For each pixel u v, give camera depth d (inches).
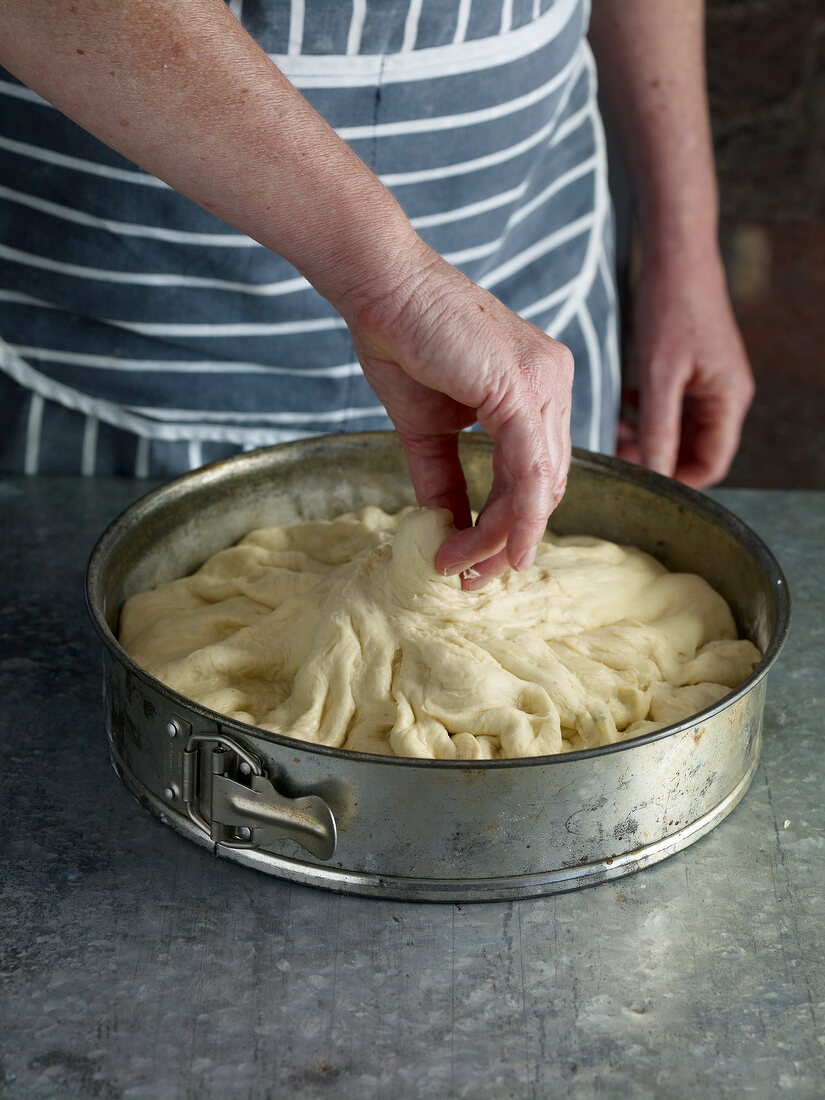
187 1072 26.3
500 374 30.0
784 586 35.8
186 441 50.5
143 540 41.1
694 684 38.2
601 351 55.2
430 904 30.8
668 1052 27.1
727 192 99.7
